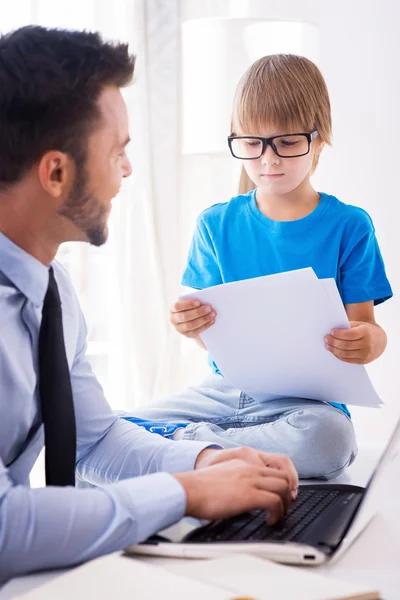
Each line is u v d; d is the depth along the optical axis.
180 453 1.06
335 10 2.75
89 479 1.17
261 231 1.71
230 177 3.02
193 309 1.29
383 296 1.65
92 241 1.01
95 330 2.98
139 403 2.97
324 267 1.65
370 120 2.75
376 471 0.86
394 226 2.75
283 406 1.43
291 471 0.94
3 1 2.70
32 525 0.72
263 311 1.25
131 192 2.94
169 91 2.94
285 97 1.57
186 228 3.07
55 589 0.61
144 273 2.98
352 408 2.82
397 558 0.78
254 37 2.50
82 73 0.91
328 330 1.23
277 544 0.75
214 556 0.74
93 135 0.93
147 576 0.63
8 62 0.89
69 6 2.80
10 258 0.95
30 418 0.99
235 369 1.37
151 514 0.78
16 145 0.91
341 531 0.81
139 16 2.86
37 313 0.98
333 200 1.69
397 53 2.69
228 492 0.83
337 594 0.60
